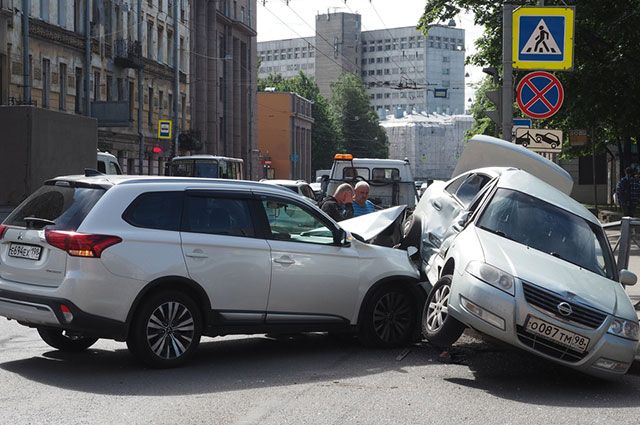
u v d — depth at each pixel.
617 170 63.22
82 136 25.31
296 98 122.50
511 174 11.51
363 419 7.71
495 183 11.30
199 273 9.91
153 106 66.88
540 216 10.77
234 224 10.30
